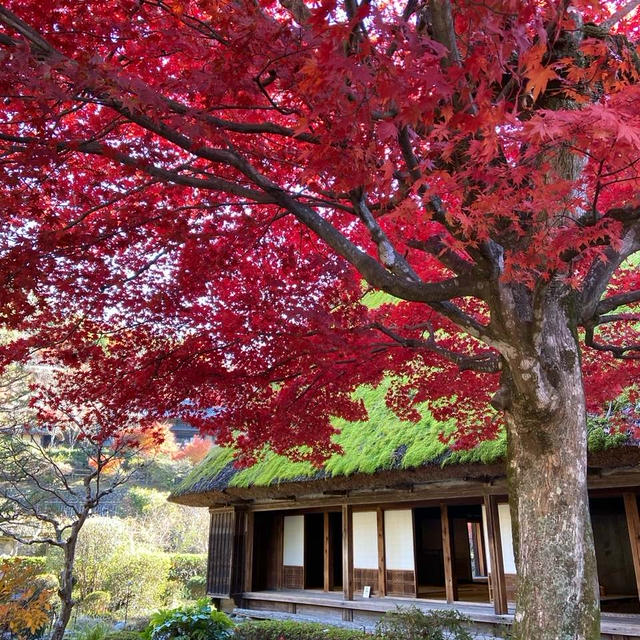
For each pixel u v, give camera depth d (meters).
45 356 4.08
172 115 2.25
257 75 2.35
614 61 1.82
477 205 1.82
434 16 1.86
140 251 3.68
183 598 14.01
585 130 1.45
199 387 4.27
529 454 2.35
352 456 7.68
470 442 5.12
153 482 21.31
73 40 2.46
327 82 1.67
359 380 4.47
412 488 7.84
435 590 9.49
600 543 8.80
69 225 2.99
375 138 2.03
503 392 2.52
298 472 8.34
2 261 2.91
